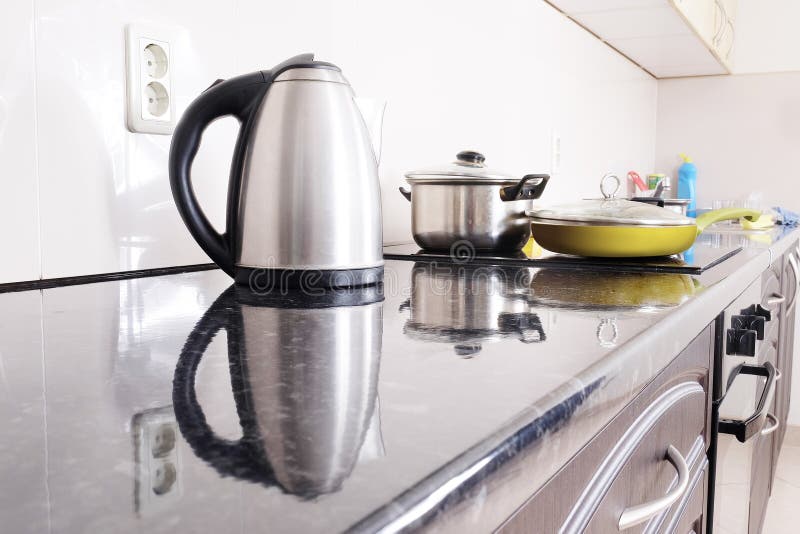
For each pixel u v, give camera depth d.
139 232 0.83
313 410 0.31
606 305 0.64
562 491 0.39
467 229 1.09
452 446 0.27
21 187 0.72
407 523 0.22
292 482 0.23
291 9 1.04
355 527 0.20
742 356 1.03
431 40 1.44
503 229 1.10
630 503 0.52
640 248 0.98
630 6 1.94
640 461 0.54
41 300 0.66
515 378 0.37
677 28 2.20
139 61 0.81
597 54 2.41
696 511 0.79
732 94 3.08
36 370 0.40
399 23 1.33
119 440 0.28
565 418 0.34
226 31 0.93
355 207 0.72
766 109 3.03
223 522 0.20
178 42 0.86
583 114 2.33
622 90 2.72
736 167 3.10
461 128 1.57
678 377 0.67
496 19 1.70
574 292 0.73
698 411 0.77
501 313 0.59
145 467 0.25
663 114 3.20
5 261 0.71
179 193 0.71
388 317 0.57
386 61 1.29
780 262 1.71
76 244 0.77
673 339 0.57
